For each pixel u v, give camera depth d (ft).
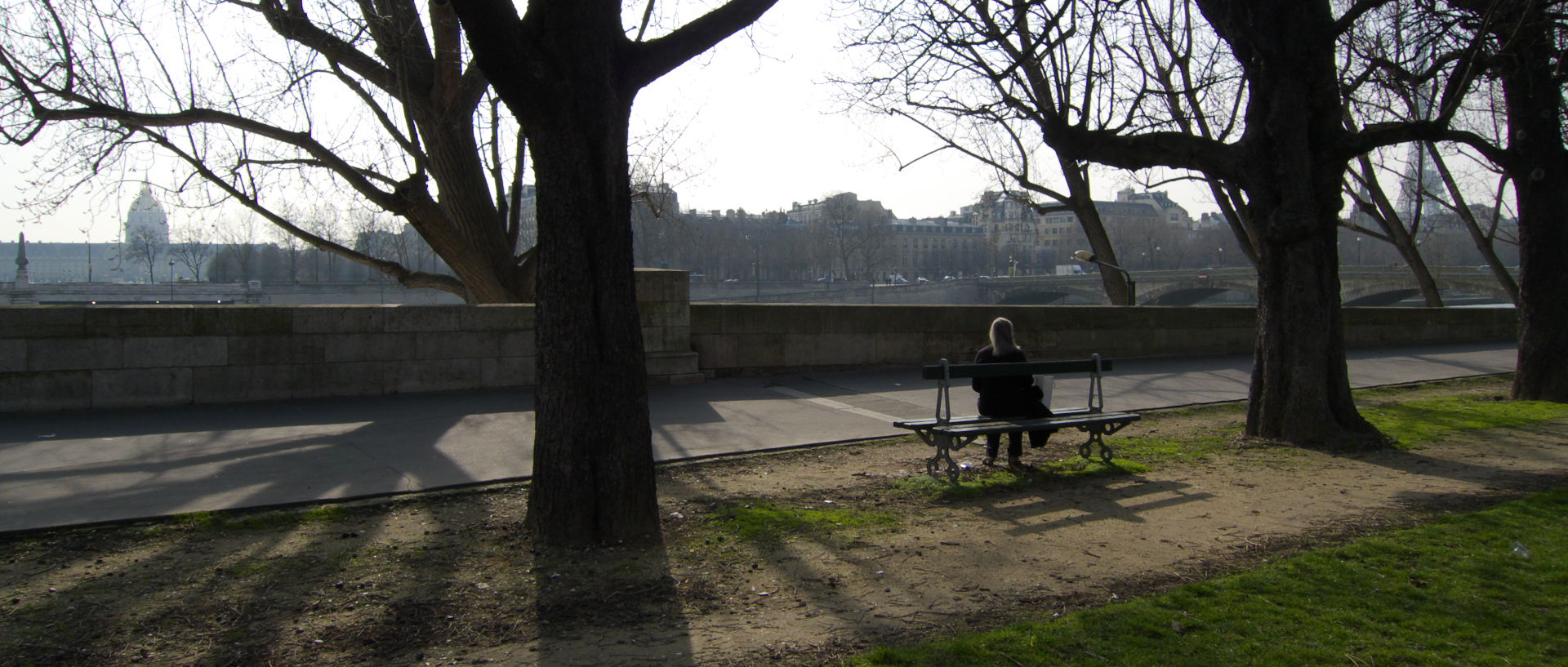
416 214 51.39
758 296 249.55
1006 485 25.49
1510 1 34.88
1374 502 23.90
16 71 44.16
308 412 33.58
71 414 32.68
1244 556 19.13
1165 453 30.25
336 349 37.11
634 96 18.93
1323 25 30.63
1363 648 14.24
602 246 18.48
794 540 19.81
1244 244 68.39
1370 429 32.40
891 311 50.75
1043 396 28.81
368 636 14.39
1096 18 32.71
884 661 13.60
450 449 27.53
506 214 57.52
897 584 17.25
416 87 49.24
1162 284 204.85
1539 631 14.99
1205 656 13.87
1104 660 13.67
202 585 16.38
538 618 15.25
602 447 18.89
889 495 24.17
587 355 18.66
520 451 27.37
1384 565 18.29
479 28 16.10
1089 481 26.16
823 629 15.02
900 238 504.84
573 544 18.66
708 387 42.75
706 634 14.78
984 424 26.40
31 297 164.55
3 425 30.58
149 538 18.98
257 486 22.85
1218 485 25.77
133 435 28.94
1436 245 163.63
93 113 45.68
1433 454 30.55
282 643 14.07
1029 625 14.99
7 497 21.33
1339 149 31.19
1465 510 23.06
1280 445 31.63
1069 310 57.77
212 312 35.27
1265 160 31.63
